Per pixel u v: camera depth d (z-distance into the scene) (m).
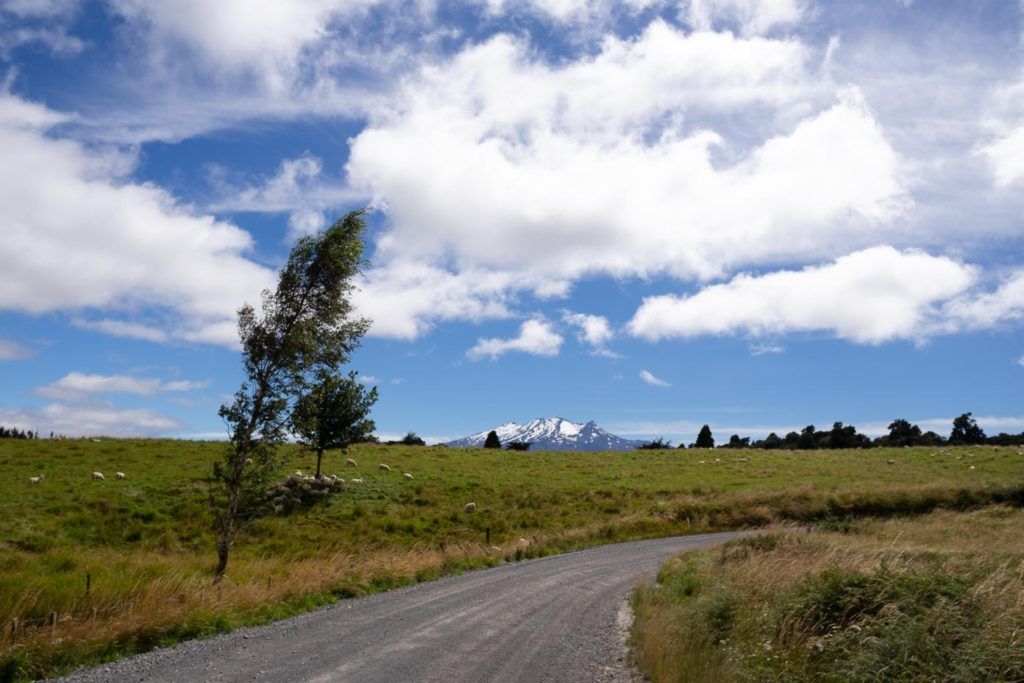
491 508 37.75
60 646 10.23
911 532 32.16
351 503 35.88
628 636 13.48
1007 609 9.39
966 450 72.94
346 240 20.27
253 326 19.75
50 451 42.25
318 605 15.65
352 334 20.66
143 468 38.75
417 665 10.32
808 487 45.53
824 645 9.67
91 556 20.70
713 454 73.00
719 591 13.92
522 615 15.08
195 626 12.31
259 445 18.98
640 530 36.03
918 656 8.36
